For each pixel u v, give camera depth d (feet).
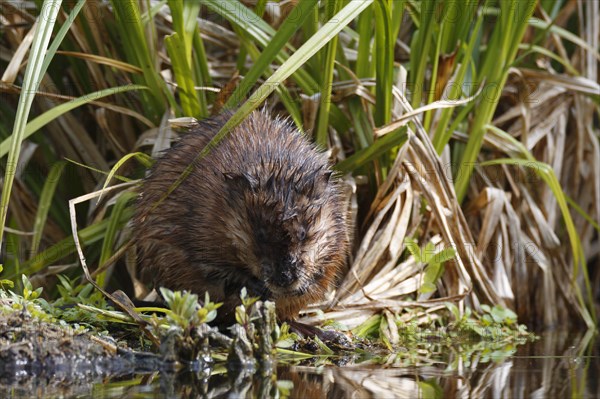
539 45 35.04
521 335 28.19
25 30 31.27
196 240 23.98
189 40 27.63
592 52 33.99
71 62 30.83
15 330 19.76
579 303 33.19
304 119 28.86
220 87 31.27
